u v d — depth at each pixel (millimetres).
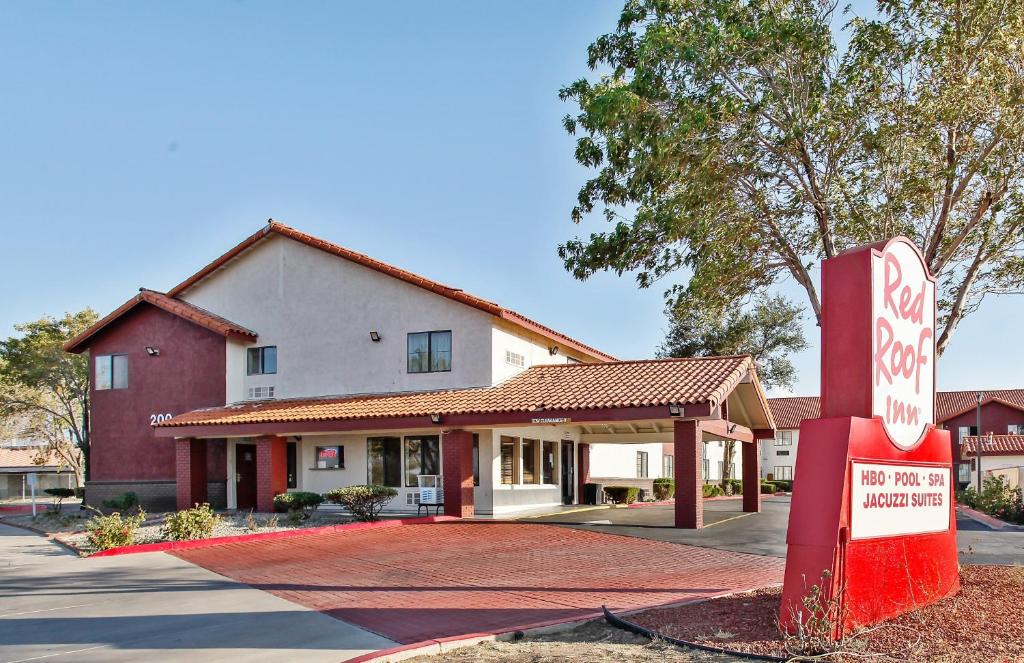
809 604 8195
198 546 17984
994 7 11953
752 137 13273
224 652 8797
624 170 13727
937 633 8383
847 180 13469
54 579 14188
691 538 18766
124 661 8516
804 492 8844
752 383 24750
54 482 56000
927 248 13453
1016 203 12969
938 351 13250
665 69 12922
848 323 9406
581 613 10500
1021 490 30328
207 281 30359
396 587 12852
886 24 12852
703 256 13516
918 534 9836
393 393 26484
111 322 30859
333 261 28312
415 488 25469
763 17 12531
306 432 24984
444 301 26328
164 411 29859
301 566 15156
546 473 29359
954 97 12344
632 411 20844
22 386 45281
